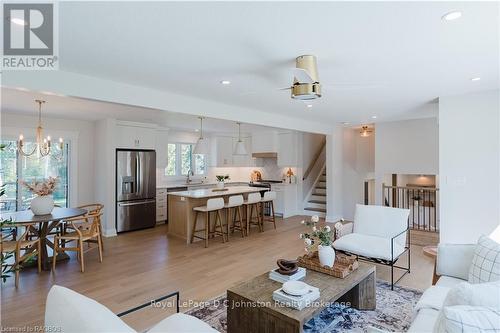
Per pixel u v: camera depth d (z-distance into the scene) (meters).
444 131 3.99
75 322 1.24
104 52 2.41
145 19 1.86
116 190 5.98
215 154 8.79
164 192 7.14
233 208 6.17
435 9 1.74
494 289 1.41
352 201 7.55
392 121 6.27
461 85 3.45
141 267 4.02
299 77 2.29
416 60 2.62
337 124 6.86
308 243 2.75
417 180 7.19
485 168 3.73
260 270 3.92
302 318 1.89
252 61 2.62
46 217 3.90
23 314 2.77
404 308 2.85
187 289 3.32
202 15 1.80
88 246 5.02
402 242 3.67
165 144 7.39
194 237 5.55
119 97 3.29
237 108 4.61
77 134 6.12
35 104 4.46
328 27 1.97
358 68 2.84
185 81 3.25
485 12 1.78
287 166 8.10
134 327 2.56
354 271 2.69
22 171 5.56
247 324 2.15
